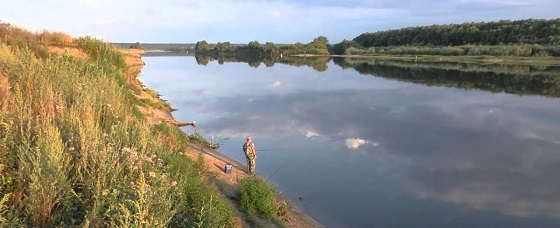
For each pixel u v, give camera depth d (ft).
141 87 112.16
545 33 354.95
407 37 495.41
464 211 39.96
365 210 40.37
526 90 136.67
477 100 112.88
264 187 37.32
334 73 219.41
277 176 49.65
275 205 37.17
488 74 204.03
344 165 54.49
